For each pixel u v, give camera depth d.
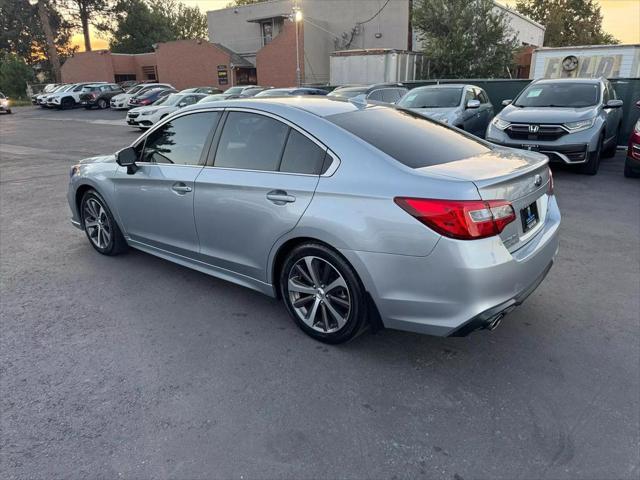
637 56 16.97
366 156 2.93
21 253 5.18
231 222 3.52
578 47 18.00
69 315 3.75
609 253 5.00
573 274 4.45
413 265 2.68
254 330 3.51
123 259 4.95
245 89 22.78
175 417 2.61
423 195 2.63
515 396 2.75
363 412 2.63
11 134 19.83
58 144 16.00
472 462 2.29
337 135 3.07
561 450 2.35
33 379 2.95
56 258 5.01
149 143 4.23
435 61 23.91
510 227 2.76
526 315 3.69
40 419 2.60
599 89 9.42
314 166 3.10
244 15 37.44
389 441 2.42
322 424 2.54
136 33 59.25
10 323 3.63
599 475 2.20
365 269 2.84
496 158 3.18
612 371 2.97
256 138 3.44
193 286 4.27
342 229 2.87
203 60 36.28
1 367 3.07
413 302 2.74
